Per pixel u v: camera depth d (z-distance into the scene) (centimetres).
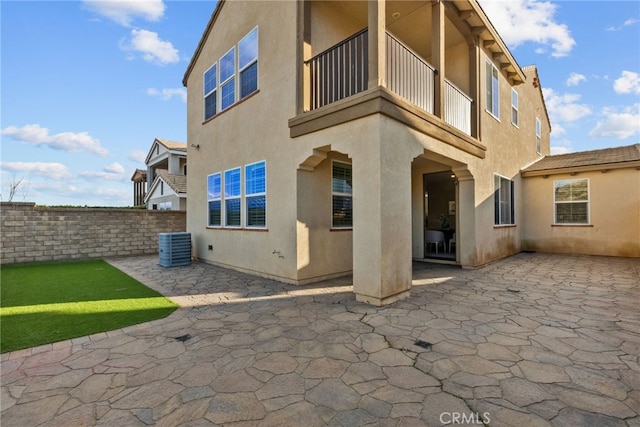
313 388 261
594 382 265
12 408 238
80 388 266
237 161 826
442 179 1226
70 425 218
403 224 532
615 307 481
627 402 236
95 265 951
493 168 946
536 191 1211
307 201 659
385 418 220
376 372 286
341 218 746
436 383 266
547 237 1181
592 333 376
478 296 550
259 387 264
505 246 1036
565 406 231
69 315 462
